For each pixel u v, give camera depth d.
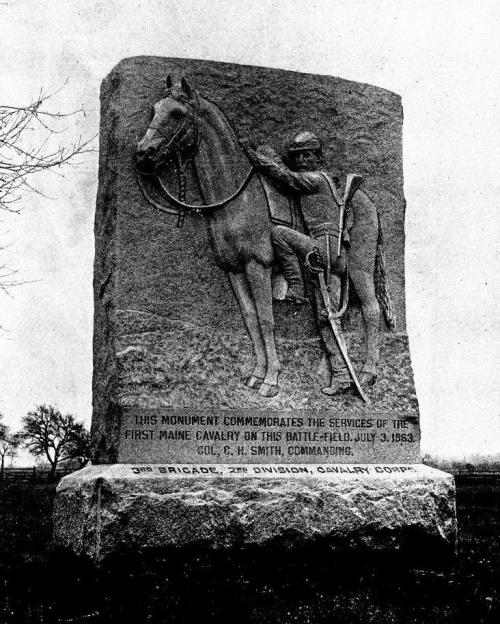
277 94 8.97
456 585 7.68
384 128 9.35
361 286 9.04
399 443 8.90
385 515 8.38
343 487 8.30
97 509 7.58
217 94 8.78
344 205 9.00
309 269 8.80
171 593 7.00
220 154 8.66
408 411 8.98
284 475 8.17
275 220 8.76
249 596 7.02
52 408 36.56
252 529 7.89
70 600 6.88
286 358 8.66
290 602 6.93
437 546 8.55
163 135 8.35
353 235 9.07
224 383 8.36
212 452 8.18
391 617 6.64
